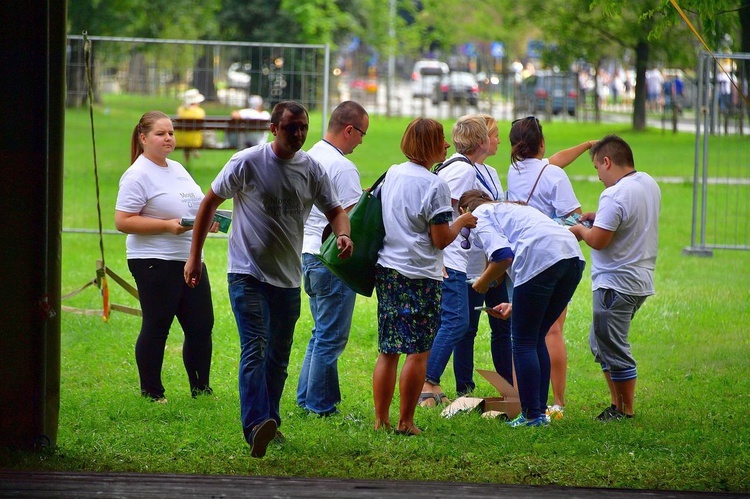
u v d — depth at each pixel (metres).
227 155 48.41
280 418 13.73
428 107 98.19
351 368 18.20
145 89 50.06
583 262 13.96
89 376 17.11
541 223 13.93
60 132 11.98
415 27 97.12
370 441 13.05
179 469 11.85
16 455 11.96
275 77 37.59
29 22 11.57
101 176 42.44
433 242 13.08
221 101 54.78
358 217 13.21
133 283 25.17
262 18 88.31
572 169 52.75
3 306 11.98
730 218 38.16
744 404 16.03
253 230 12.20
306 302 23.16
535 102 89.19
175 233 15.03
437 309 13.27
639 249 14.35
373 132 73.38
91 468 11.76
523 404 14.29
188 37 84.88
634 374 14.80
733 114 37.56
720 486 11.52
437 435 13.55
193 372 15.80
